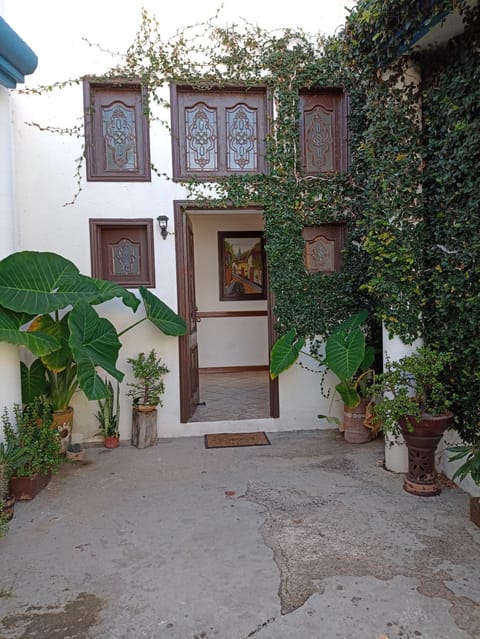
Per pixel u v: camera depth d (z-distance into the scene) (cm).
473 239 263
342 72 394
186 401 411
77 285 323
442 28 263
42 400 335
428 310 313
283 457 359
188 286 420
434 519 260
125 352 401
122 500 291
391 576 209
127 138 394
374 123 315
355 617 183
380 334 405
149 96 388
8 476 277
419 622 180
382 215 316
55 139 383
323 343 415
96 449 382
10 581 211
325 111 408
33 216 384
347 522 258
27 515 273
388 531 248
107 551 234
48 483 317
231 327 685
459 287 277
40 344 295
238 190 397
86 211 389
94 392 296
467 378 279
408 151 304
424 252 311
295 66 393
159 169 394
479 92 249
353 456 358
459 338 282
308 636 174
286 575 211
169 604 194
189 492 301
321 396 422
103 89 389
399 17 258
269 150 397
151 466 345
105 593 202
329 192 403
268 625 180
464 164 262
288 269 406
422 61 298
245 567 218
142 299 390
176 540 244
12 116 377
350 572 212
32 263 308
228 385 582
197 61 388
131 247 405
